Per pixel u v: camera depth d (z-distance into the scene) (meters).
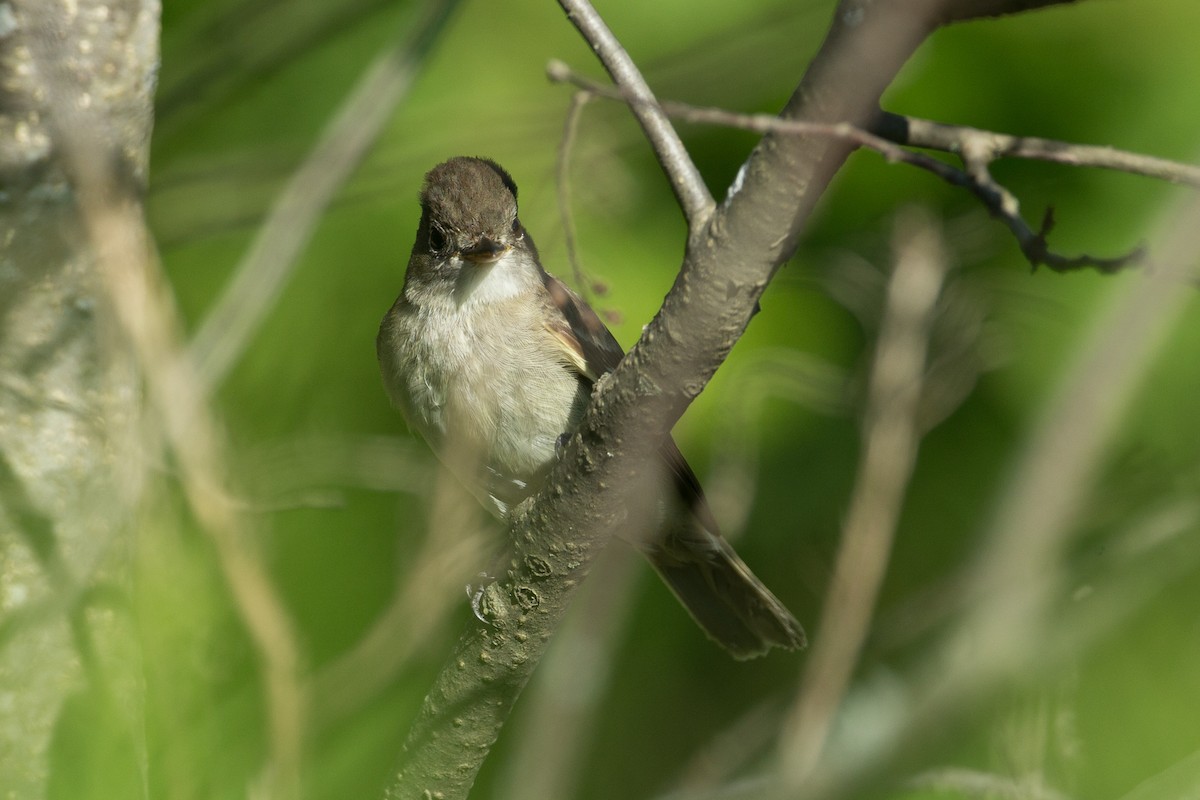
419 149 10.59
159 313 6.31
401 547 7.33
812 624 11.58
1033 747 6.80
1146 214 10.66
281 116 11.51
